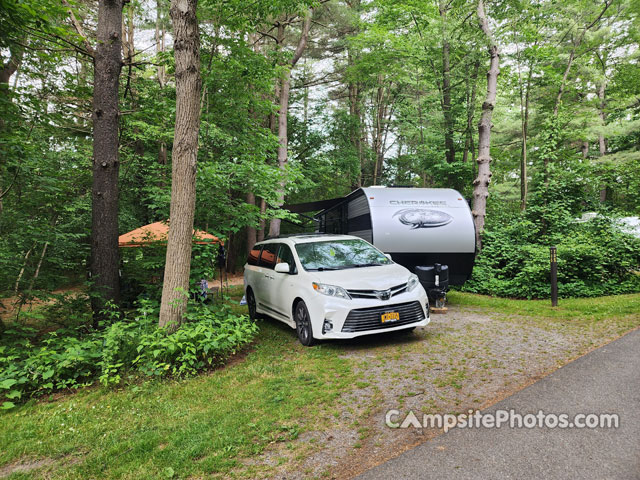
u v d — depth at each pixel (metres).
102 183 6.37
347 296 5.31
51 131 6.90
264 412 3.50
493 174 20.89
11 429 3.45
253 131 9.39
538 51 14.53
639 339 5.00
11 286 5.86
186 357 4.51
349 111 25.16
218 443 2.96
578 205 12.32
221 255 8.66
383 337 5.94
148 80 13.02
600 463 2.45
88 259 7.41
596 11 15.56
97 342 4.83
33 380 4.22
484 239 11.62
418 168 20.75
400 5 15.65
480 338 5.62
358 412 3.42
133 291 7.65
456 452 2.67
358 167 23.16
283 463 2.69
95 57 6.41
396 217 8.80
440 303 7.97
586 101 17.94
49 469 2.79
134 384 4.30
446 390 3.79
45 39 5.98
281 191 9.74
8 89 5.68
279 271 6.12
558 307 7.59
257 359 5.09
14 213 6.35
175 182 5.29
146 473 2.64
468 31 12.58
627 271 9.45
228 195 8.27
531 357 4.63
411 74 18.59
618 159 16.66
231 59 7.70
